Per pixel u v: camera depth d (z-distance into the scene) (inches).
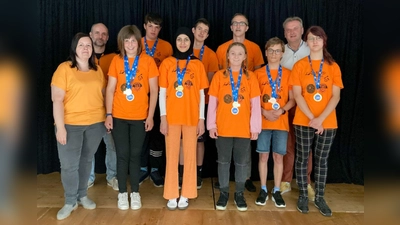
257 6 132.2
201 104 103.3
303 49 115.6
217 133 103.9
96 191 119.8
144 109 103.3
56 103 91.4
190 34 102.0
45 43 132.8
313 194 115.2
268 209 106.7
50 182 127.9
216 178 136.3
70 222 96.3
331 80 101.0
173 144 103.0
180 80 100.3
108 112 102.1
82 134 96.6
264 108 108.4
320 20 131.1
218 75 104.4
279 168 111.3
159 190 121.0
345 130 132.0
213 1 133.2
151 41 121.4
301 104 101.6
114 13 132.9
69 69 93.3
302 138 104.3
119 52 103.8
